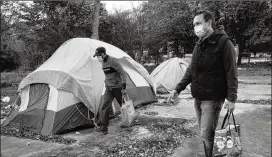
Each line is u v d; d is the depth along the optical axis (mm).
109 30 20016
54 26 15492
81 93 6059
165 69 11695
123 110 5742
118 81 5621
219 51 2594
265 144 4918
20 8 16375
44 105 6113
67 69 6273
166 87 11266
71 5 16859
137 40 19875
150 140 4961
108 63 5492
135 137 5320
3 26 15922
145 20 20781
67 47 7062
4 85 13688
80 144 5066
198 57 2742
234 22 26109
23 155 4566
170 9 23953
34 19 16344
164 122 6379
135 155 4363
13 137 5551
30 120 6102
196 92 2762
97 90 6402
